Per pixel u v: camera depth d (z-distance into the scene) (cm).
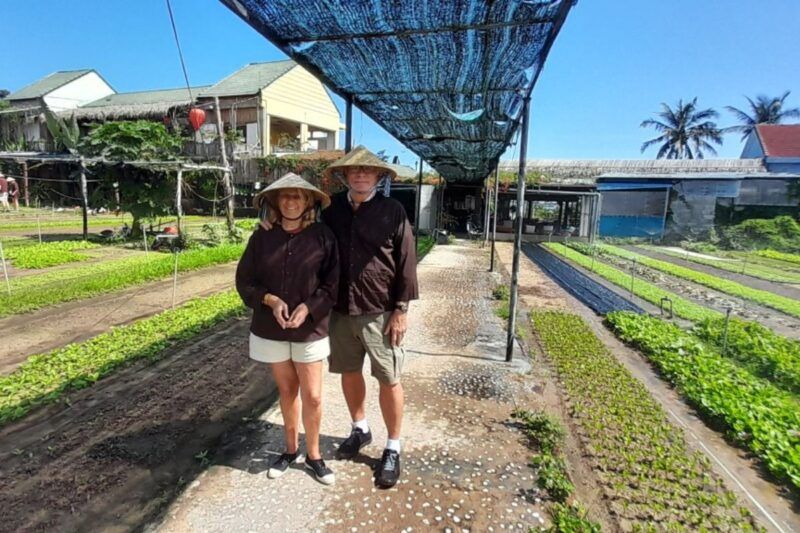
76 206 2948
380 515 276
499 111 576
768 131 3117
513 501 294
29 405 401
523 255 1742
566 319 759
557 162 3023
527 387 477
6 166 2814
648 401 443
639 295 1005
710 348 639
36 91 3500
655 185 2322
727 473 337
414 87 479
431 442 361
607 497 301
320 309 287
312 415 301
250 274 293
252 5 304
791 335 763
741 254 1908
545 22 318
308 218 294
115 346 548
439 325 702
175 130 2670
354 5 304
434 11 309
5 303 716
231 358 536
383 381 308
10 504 282
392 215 302
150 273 998
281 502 284
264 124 2847
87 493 295
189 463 330
